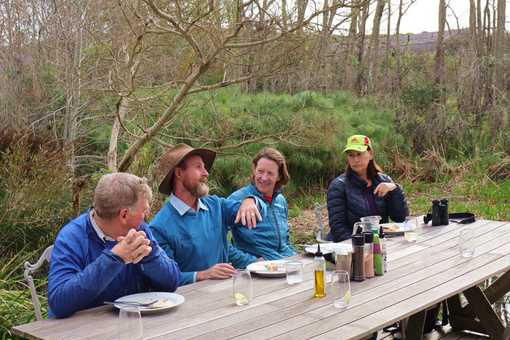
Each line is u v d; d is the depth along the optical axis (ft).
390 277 11.49
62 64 23.58
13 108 24.31
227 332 8.61
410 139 42.32
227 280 11.47
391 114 42.52
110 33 21.02
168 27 19.12
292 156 35.04
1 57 25.29
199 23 17.75
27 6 25.46
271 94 36.68
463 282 11.01
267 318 9.20
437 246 14.06
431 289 10.61
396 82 47.50
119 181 9.91
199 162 12.76
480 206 32.58
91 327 8.78
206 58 17.74
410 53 52.65
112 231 9.98
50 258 10.76
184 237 12.66
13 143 20.59
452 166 40.27
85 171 27.07
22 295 15.03
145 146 22.58
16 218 17.95
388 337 14.57
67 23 22.59
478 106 45.52
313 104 36.47
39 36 25.09
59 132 25.95
